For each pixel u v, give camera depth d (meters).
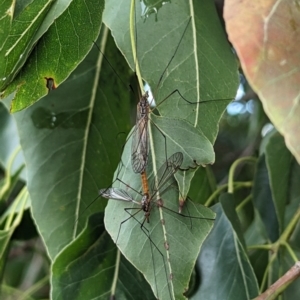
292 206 0.21
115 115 0.19
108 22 0.14
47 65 0.13
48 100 0.19
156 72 0.13
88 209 0.18
